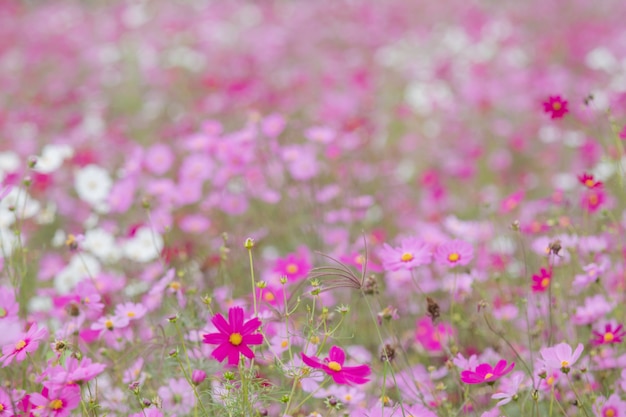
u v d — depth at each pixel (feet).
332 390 8.73
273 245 14.33
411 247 8.91
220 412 7.59
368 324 11.42
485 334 10.31
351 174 16.29
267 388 7.47
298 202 15.17
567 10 33.27
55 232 15.72
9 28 32.48
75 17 34.27
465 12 32.19
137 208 15.53
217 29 31.53
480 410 8.74
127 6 35.09
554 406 8.69
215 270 11.77
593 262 10.82
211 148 14.83
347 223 14.32
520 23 31.27
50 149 14.75
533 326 10.36
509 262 12.57
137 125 22.97
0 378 8.82
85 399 8.30
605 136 18.07
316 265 12.53
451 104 23.07
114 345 10.02
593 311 9.47
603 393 9.03
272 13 33.04
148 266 12.60
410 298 11.98
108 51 29.50
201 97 23.52
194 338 8.89
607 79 23.90
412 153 20.93
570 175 16.65
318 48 29.09
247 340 6.72
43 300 11.79
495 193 17.44
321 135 15.65
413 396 9.03
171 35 30.30
